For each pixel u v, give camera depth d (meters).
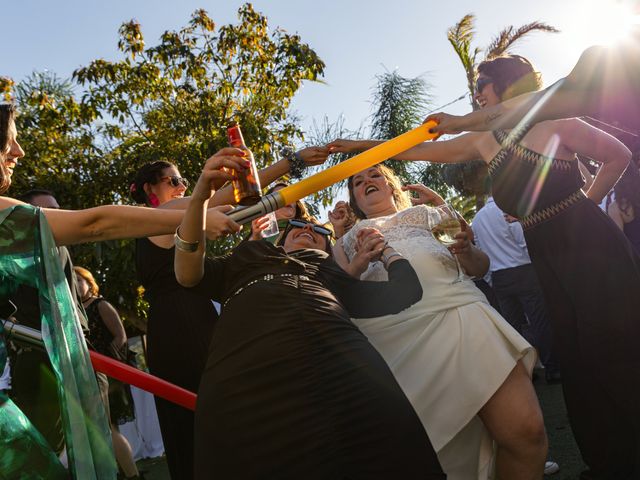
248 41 11.09
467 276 2.86
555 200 2.66
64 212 1.84
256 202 2.11
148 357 2.95
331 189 8.88
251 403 1.90
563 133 2.70
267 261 2.20
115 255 8.30
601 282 2.58
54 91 11.34
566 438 3.70
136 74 10.96
